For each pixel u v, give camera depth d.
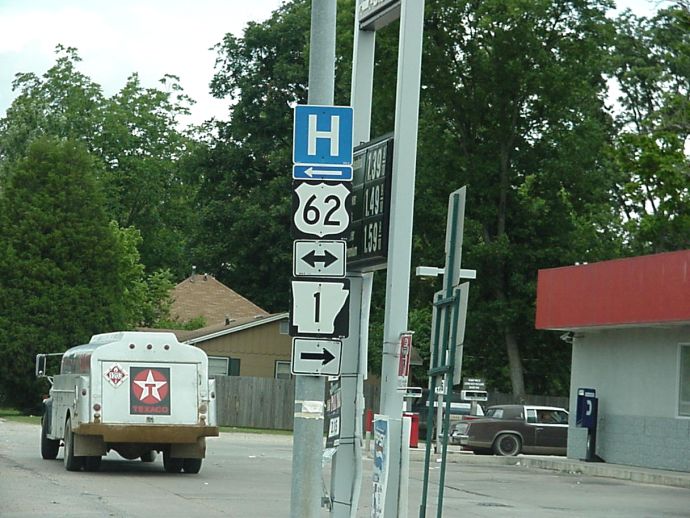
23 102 94.00
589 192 62.03
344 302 14.05
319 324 14.00
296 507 13.81
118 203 94.25
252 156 85.38
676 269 32.44
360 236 17.67
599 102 74.06
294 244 14.10
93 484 25.73
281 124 84.56
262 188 84.50
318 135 14.24
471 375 65.75
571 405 39.84
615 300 35.25
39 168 64.88
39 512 20.50
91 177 65.88
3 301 62.56
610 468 34.66
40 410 63.91
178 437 28.02
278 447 43.78
